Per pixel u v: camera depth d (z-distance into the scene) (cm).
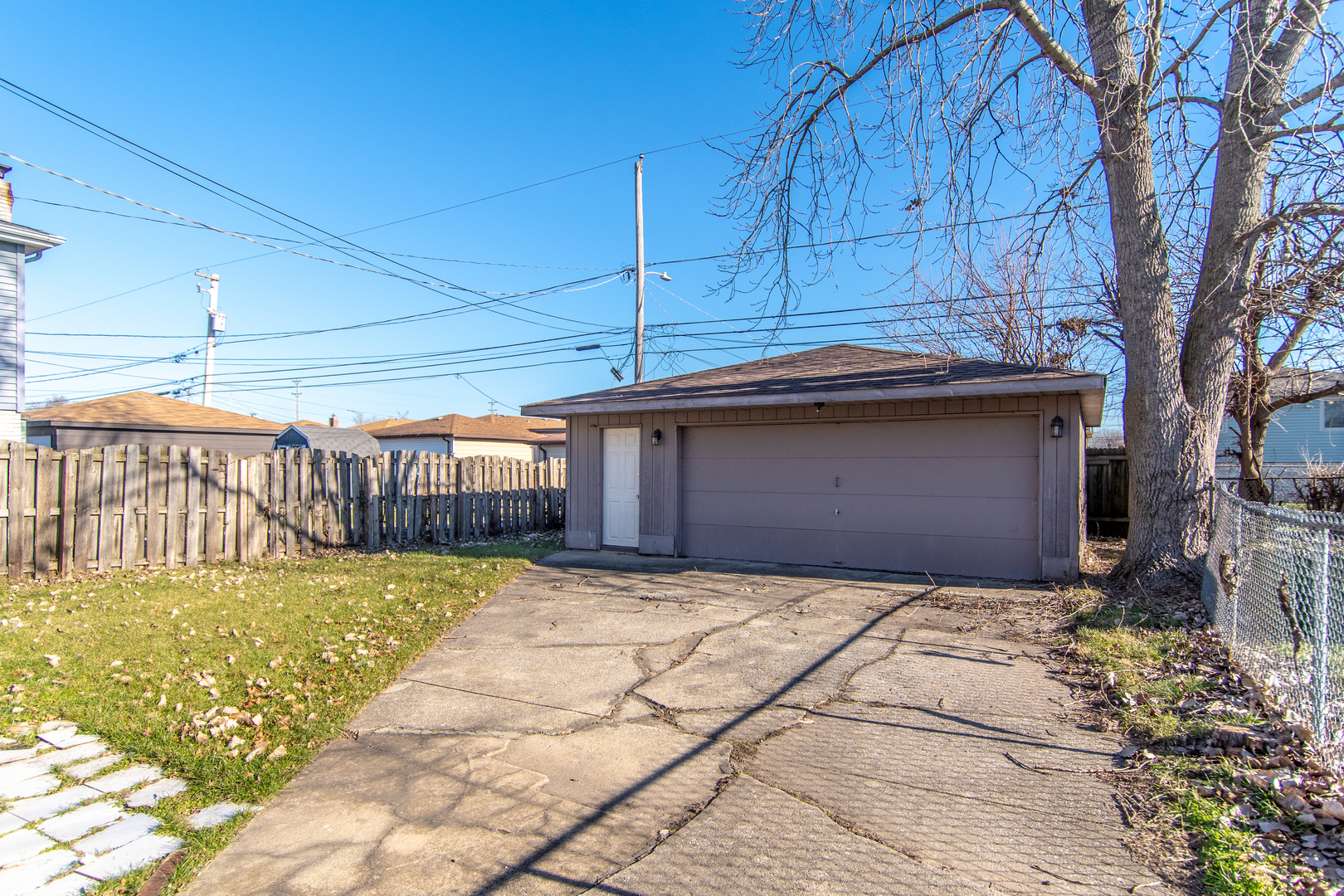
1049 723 418
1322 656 347
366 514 1120
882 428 928
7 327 1130
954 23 705
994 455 864
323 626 615
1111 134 695
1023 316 1805
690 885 267
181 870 275
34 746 384
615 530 1119
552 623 660
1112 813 316
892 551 917
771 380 1019
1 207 1115
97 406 2027
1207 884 260
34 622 589
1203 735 382
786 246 798
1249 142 632
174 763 367
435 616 670
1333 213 619
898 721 425
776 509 996
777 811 321
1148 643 553
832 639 603
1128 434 739
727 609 712
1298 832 289
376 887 267
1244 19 659
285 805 330
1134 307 716
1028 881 267
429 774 361
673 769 365
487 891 265
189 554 887
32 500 754
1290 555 404
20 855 283
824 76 736
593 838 301
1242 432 1201
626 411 1043
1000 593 769
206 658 518
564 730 416
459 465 1301
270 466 994
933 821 311
